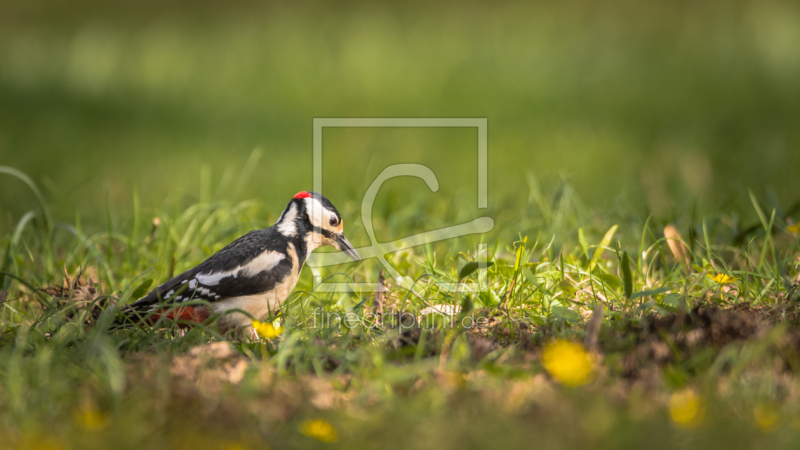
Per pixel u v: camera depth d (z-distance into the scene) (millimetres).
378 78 26781
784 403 5461
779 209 10219
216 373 6473
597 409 5355
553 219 11680
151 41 33719
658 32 30656
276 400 5941
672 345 6230
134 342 7348
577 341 6941
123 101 26469
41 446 5168
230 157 20578
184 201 15242
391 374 6035
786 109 21578
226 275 8492
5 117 24375
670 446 5023
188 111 25359
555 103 23984
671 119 21750
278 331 7488
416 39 31422
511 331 7535
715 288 8336
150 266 10445
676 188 14469
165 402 5824
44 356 6254
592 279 8523
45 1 42781
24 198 17109
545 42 29953
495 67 27594
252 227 11453
